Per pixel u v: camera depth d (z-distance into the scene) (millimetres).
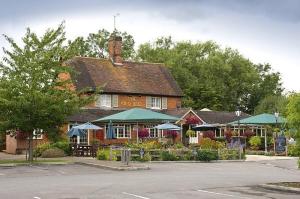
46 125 34406
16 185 20391
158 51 85125
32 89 33625
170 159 36688
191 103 75438
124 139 51625
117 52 58312
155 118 40906
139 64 60219
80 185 20328
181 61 82125
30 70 34219
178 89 59750
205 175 25391
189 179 23047
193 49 85312
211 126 48688
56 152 41438
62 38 35312
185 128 55719
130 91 55000
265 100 79688
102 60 57438
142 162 35062
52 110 33750
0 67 34406
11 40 34500
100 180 22453
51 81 34906
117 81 55375
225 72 82750
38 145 44250
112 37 58719
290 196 17516
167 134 50812
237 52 87375
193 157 37219
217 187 19922
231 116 62594
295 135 20312
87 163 32125
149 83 57844
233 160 37688
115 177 23953
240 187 20016
